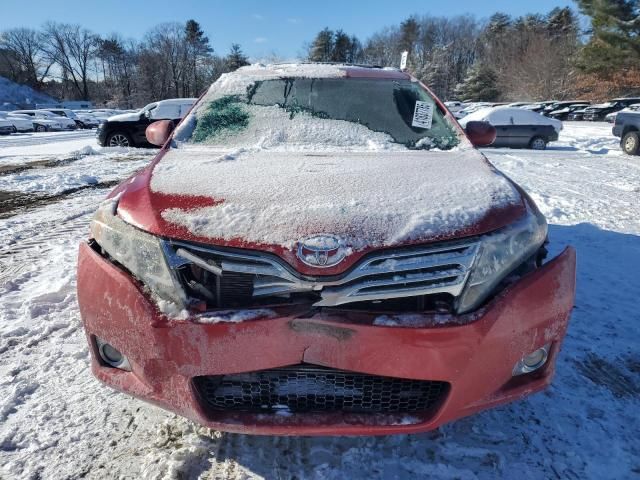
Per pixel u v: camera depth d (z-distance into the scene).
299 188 2.04
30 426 2.21
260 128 2.96
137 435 2.15
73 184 8.48
